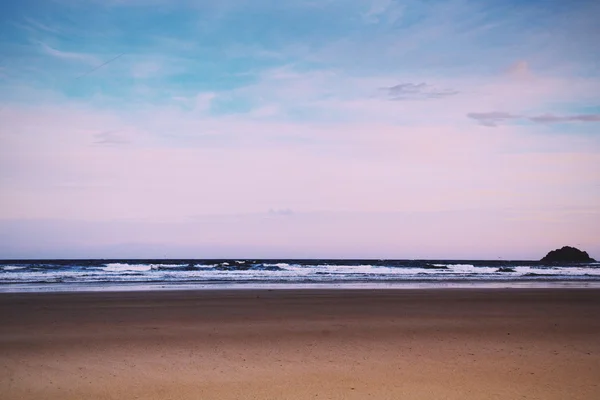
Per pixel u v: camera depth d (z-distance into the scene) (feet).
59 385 24.26
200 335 37.63
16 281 101.40
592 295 73.10
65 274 127.95
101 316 46.91
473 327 41.96
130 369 27.30
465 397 22.56
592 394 23.08
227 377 25.81
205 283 98.37
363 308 54.13
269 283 99.81
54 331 38.96
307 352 31.83
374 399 22.24
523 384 24.64
